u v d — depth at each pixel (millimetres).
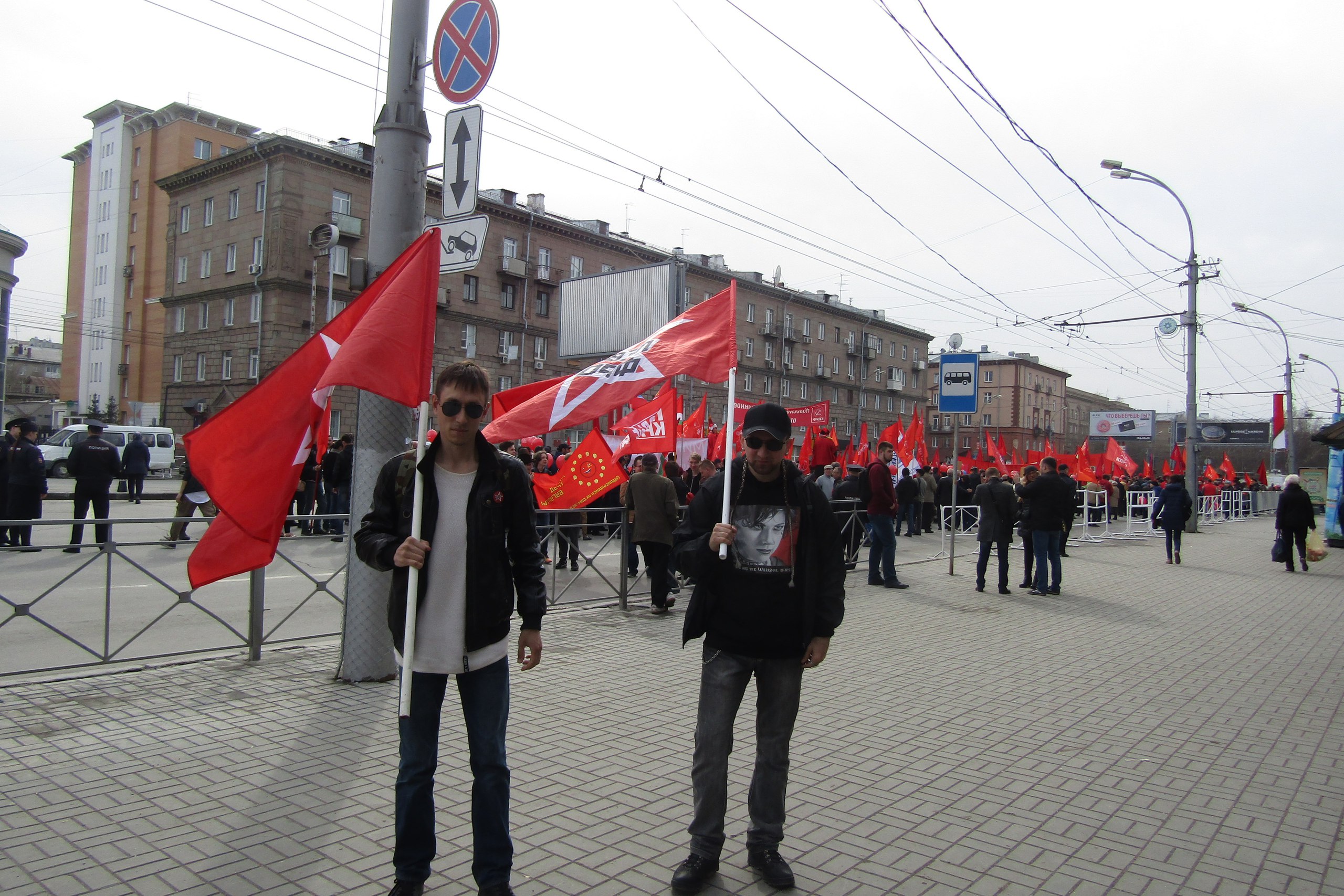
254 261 41531
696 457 14555
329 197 41812
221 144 60375
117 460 13750
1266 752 5254
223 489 4363
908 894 3387
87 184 65938
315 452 4965
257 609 6711
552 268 49656
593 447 10102
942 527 18219
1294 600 11805
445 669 3139
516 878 3418
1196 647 8414
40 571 6332
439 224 6074
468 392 3129
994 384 82500
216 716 5320
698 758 3482
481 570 3148
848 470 15031
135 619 6934
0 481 12734
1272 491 42094
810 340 66938
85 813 3910
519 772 4590
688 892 3322
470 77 6086
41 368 104312
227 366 43375
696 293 56469
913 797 4387
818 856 3707
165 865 3434
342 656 6156
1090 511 25078
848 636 8555
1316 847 3895
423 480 3184
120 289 62156
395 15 6301
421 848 3135
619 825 3943
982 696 6398
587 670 6848
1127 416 52844
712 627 3547
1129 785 4641
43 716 5250
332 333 4602
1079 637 8797
